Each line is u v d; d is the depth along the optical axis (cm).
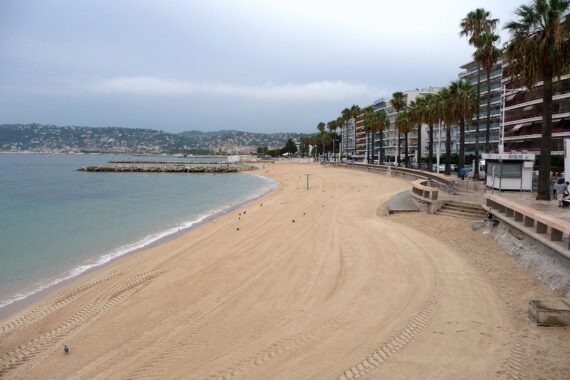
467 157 7944
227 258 1523
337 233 1867
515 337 798
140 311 1032
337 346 789
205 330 897
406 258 1398
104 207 3434
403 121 6662
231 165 13688
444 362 718
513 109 6138
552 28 1933
